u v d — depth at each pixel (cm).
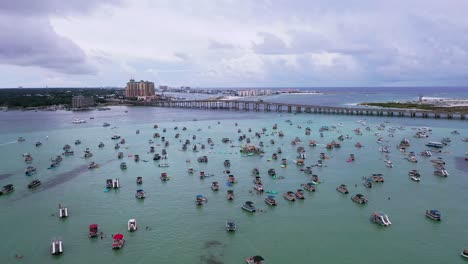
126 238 9519
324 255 8600
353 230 9850
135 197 12506
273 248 8931
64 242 9344
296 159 17675
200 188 13375
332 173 15075
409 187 13238
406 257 8525
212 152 19662
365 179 13862
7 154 19650
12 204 11950
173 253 8762
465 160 17125
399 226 10062
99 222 10500
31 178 14888
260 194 12638
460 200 11925
